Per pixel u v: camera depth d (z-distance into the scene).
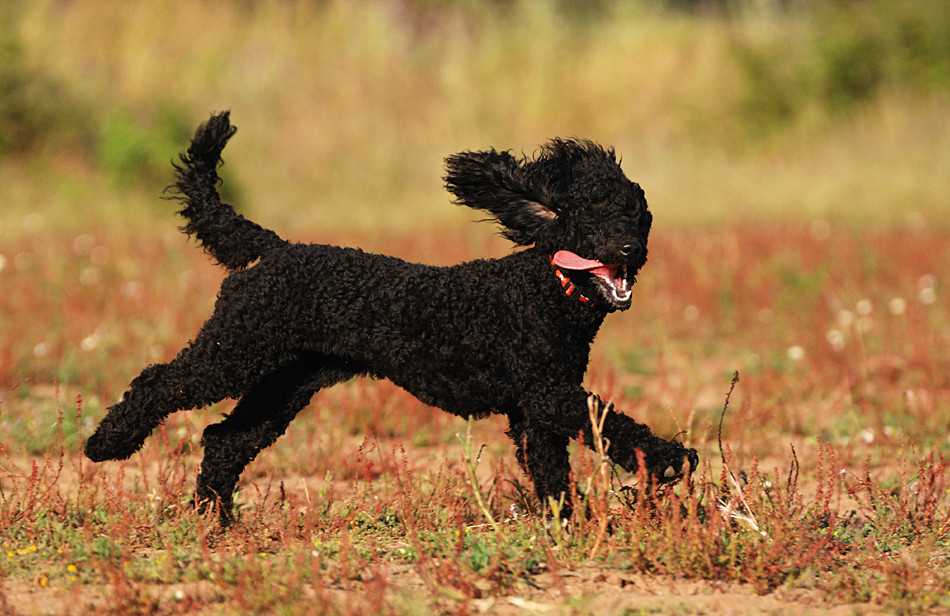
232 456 8.07
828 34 34.00
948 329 15.81
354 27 37.81
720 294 18.72
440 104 35.66
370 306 7.60
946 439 10.77
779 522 6.90
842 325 15.70
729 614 5.94
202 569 6.41
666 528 6.75
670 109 34.59
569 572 6.64
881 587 6.39
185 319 15.81
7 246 20.92
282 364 7.75
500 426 11.51
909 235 22.70
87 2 33.72
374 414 11.40
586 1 39.56
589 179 7.71
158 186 27.98
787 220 25.78
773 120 33.22
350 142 33.72
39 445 10.05
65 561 6.54
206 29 35.75
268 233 8.16
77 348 14.03
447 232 25.38
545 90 35.56
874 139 30.45
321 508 7.96
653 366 14.81
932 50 32.22
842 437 10.91
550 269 7.52
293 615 5.64
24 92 29.30
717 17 39.03
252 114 33.94
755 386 12.90
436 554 6.91
